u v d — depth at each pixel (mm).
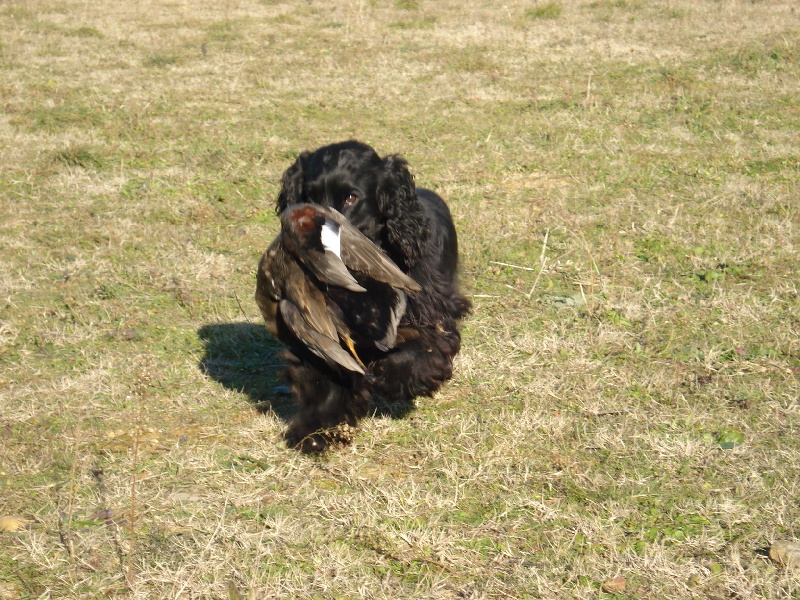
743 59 5504
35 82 5418
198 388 2600
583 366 2648
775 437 2379
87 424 2469
